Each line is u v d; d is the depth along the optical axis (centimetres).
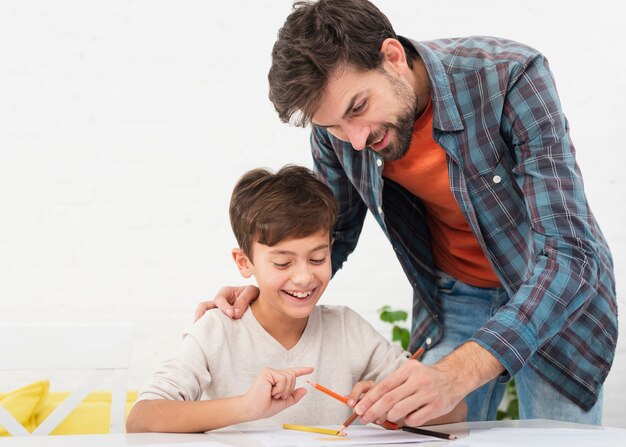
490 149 129
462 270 156
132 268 274
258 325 128
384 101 117
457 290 158
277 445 89
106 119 274
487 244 138
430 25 303
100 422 201
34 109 268
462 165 131
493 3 309
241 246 127
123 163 275
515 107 123
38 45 269
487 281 155
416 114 134
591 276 110
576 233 112
